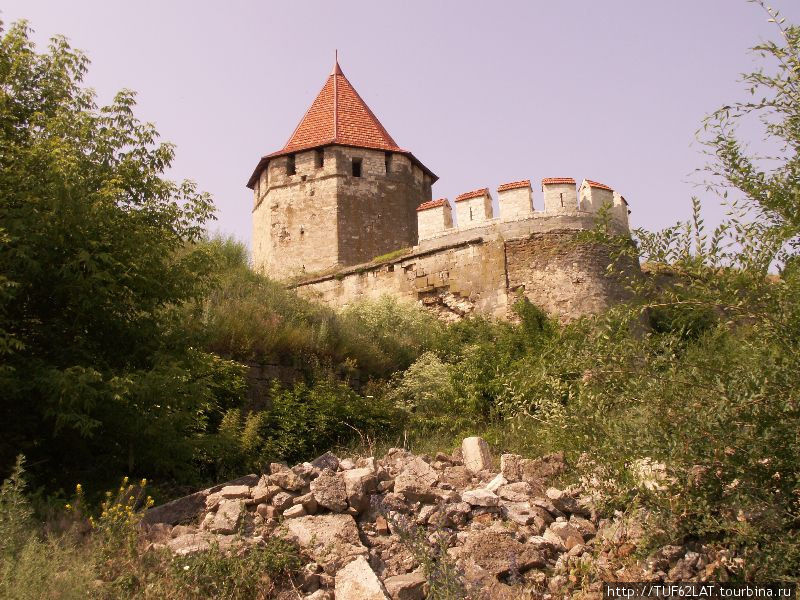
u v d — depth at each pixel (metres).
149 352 9.18
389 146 28.41
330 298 23.34
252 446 10.60
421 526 6.48
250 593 5.30
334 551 5.83
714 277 5.30
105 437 8.79
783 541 4.97
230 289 15.55
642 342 5.73
